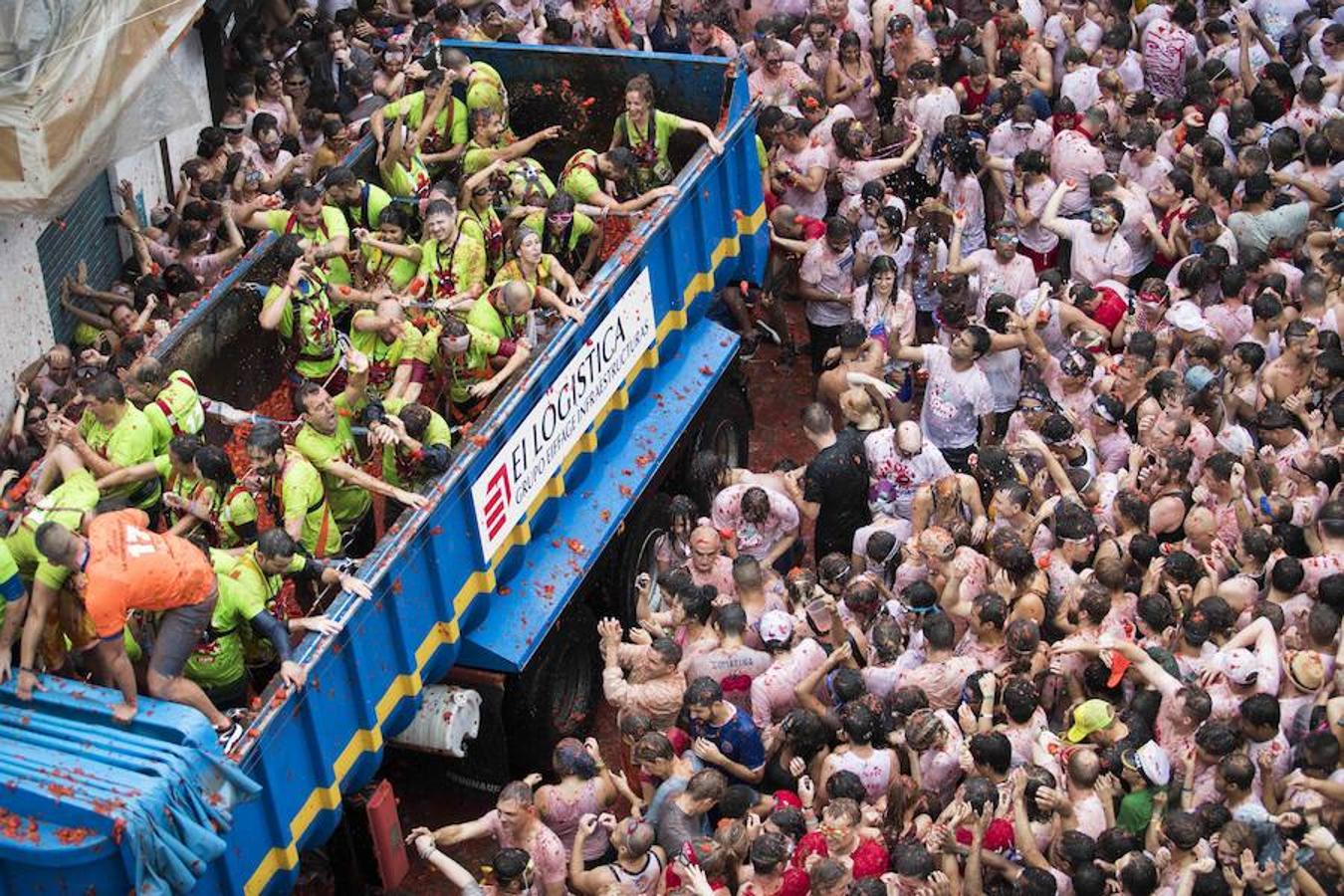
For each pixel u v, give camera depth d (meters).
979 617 24.08
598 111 33.56
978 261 33.19
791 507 27.50
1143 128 34.91
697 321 31.39
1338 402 28.80
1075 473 27.39
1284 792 22.55
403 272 28.19
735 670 24.41
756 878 20.73
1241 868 21.12
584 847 22.78
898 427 28.06
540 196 29.36
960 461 30.19
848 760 22.56
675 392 29.83
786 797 22.80
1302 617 25.11
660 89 32.91
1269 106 37.94
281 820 20.61
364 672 21.94
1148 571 25.48
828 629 24.91
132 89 27.33
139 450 23.39
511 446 24.75
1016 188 35.38
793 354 36.56
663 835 22.02
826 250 33.19
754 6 43.22
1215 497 26.77
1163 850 21.12
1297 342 29.38
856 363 30.55
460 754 24.30
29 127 25.66
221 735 19.61
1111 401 28.41
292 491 22.86
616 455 28.31
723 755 23.06
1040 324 31.03
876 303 31.72
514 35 37.88
